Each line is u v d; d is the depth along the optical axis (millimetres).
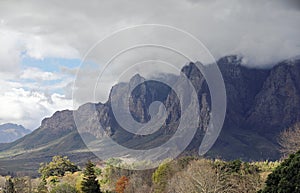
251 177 51531
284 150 62625
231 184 51781
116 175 60469
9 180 65562
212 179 50562
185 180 52344
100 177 60750
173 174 55531
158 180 56531
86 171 46250
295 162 28484
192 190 50688
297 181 27406
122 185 59062
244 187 50688
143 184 59125
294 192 27281
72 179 65938
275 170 30125
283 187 27953
